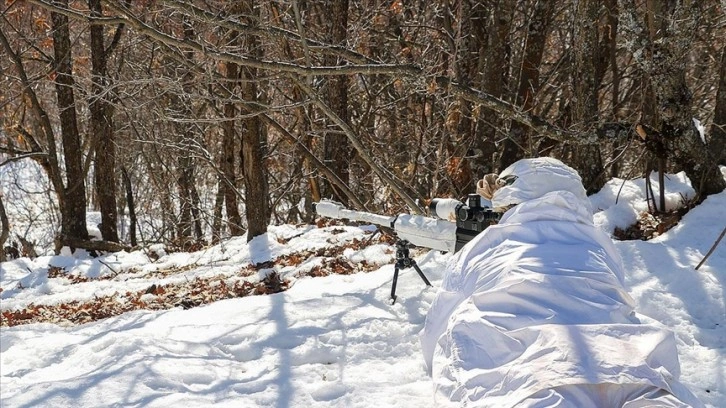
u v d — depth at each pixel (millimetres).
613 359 2799
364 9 14906
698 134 6777
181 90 9242
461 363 3086
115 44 15359
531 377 2781
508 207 3963
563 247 3453
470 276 3602
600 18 12219
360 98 17578
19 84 17719
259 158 12125
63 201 15742
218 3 12148
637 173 10898
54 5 7801
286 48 12156
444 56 13852
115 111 17188
